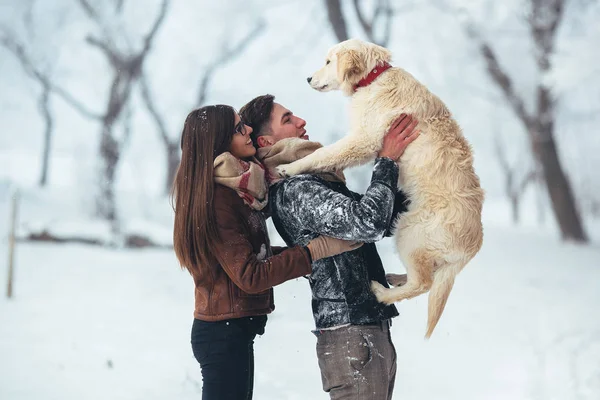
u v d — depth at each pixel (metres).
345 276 2.99
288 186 3.05
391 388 3.16
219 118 3.08
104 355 6.23
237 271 2.83
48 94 33.38
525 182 36.25
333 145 3.82
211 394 2.94
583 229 21.61
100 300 9.33
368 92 3.94
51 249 15.73
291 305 8.81
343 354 2.95
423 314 8.73
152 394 5.09
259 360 6.12
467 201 3.67
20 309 8.42
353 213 2.84
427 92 3.87
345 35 21.28
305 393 5.12
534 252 18.48
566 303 9.70
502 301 9.92
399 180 3.76
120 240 16.89
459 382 5.61
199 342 2.99
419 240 3.69
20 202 25.67
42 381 5.35
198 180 2.97
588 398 5.05
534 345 6.90
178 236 3.00
